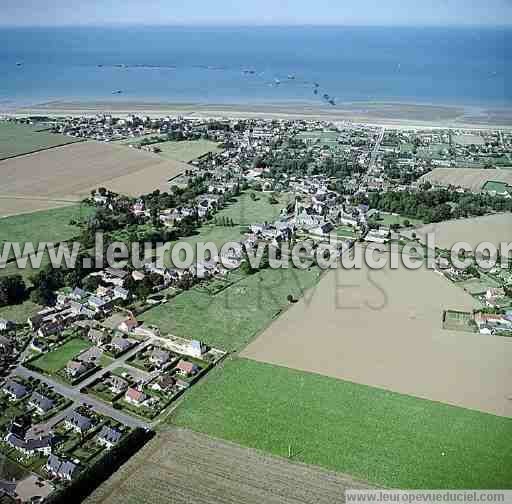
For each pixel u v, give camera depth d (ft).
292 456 408.05
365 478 388.37
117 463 397.19
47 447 412.98
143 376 508.12
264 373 508.53
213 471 392.68
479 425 441.27
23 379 501.15
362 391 482.69
